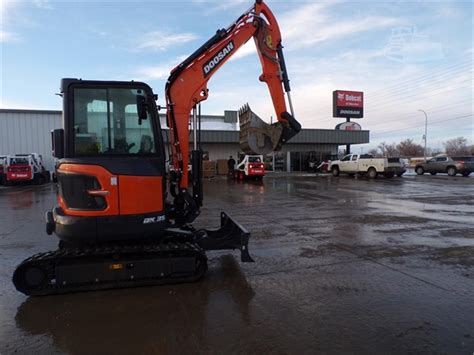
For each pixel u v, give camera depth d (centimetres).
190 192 614
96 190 474
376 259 634
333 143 4006
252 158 2692
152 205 497
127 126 513
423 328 381
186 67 600
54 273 478
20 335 378
